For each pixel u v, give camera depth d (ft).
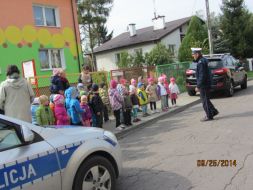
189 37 68.59
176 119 25.18
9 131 8.35
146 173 12.85
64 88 20.20
